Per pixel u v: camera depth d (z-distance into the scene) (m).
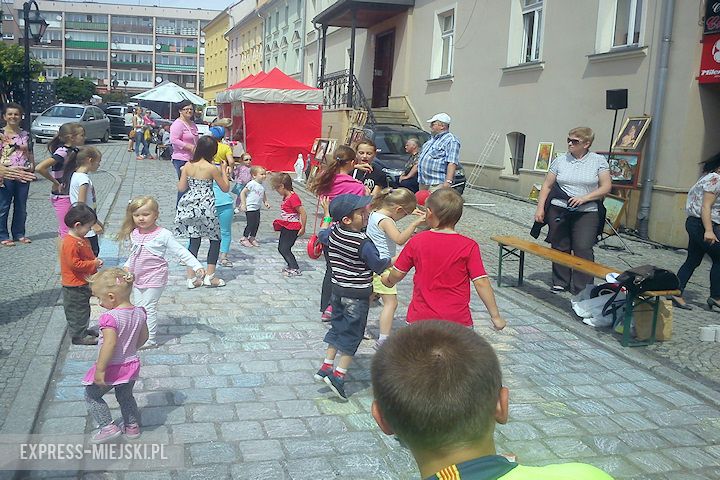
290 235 7.81
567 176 7.29
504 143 16.17
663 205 11.16
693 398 4.90
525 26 15.71
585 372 5.36
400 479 3.61
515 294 7.63
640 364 5.51
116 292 3.67
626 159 11.52
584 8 13.24
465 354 1.47
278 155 20.05
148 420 4.15
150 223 5.20
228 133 21.89
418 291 4.21
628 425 4.41
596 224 7.29
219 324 6.08
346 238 4.43
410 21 21.41
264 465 3.70
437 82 19.62
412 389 1.42
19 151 8.91
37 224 10.58
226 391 4.64
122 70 108.94
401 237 4.85
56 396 4.41
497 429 4.30
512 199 15.08
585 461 3.93
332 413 4.37
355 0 20.92
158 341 5.57
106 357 3.59
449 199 4.18
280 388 4.73
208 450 3.83
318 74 31.47
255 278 7.76
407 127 17.38
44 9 105.56
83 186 6.52
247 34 49.09
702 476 3.81
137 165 20.36
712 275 7.30
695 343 6.10
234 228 10.85
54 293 6.77
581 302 6.65
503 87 16.19
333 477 3.61
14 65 35.66
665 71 11.14
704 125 10.88
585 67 13.25
